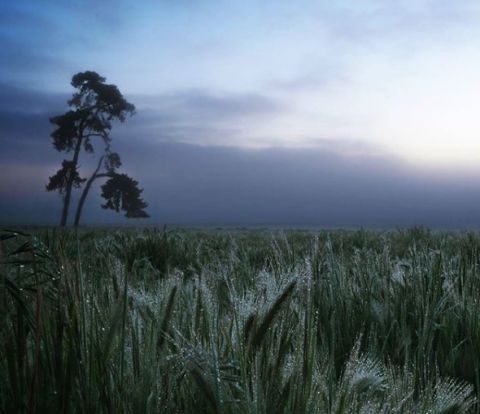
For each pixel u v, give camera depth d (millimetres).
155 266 7113
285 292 2090
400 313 3742
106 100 82562
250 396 2004
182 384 2158
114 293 2486
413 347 3467
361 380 2166
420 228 13094
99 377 2047
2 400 2006
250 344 2057
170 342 2342
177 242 9219
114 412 2006
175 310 2646
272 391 1979
